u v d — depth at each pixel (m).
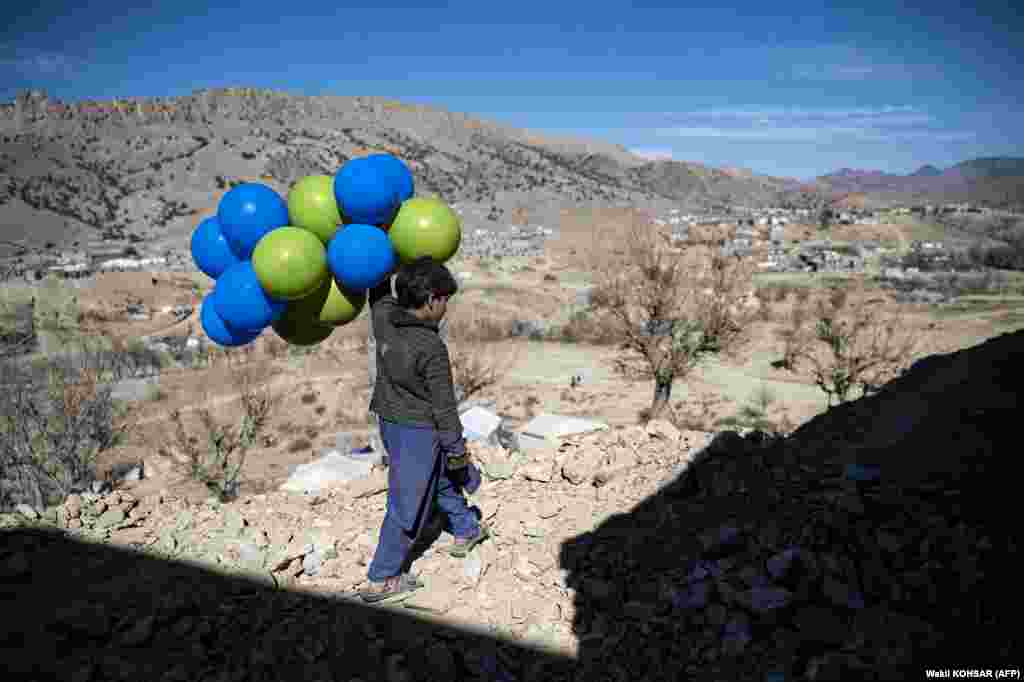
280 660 2.92
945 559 3.12
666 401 30.19
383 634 3.13
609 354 48.16
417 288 2.91
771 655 2.82
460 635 3.12
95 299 78.31
